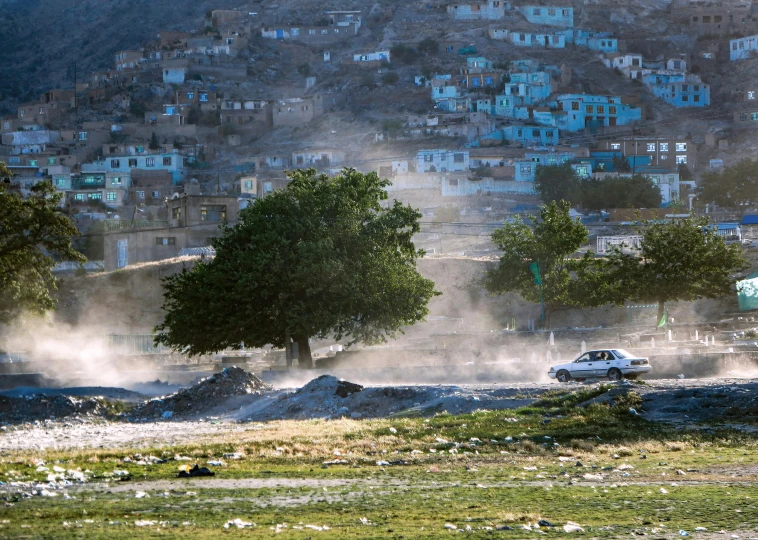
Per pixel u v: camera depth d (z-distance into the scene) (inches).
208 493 2699.3
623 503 2491.4
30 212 7578.7
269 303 7529.5
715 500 2516.0
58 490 2768.2
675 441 3848.4
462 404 4940.9
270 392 5802.2
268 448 3782.0
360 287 7534.5
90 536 2073.1
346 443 3902.6
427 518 2309.3
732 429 4082.2
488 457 3511.3
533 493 2672.2
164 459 3526.1
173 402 5669.3
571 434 4045.3
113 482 2942.9
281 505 2498.8
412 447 3779.5
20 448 4065.0
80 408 5585.6
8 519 2274.9
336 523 2249.0
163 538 2050.9
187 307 7490.2
